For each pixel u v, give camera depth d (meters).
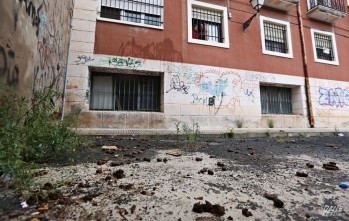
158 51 8.27
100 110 7.73
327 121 10.62
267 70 9.83
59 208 1.47
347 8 12.52
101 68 7.62
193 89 8.49
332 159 3.59
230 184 2.13
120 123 7.49
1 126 2.37
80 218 1.37
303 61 10.69
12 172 1.80
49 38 4.90
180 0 8.94
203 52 8.87
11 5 2.97
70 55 7.28
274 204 1.69
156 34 8.35
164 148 4.23
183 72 8.46
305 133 8.02
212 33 9.48
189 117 8.27
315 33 11.50
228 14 9.57
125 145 4.47
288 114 10.42
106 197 1.69
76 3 7.57
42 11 4.32
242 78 9.30
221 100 8.80
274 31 10.62
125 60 7.81
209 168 2.71
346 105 11.30
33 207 1.47
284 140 6.19
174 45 8.51
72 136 3.26
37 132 2.57
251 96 9.32
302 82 10.47
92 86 7.84
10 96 2.79
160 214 1.47
